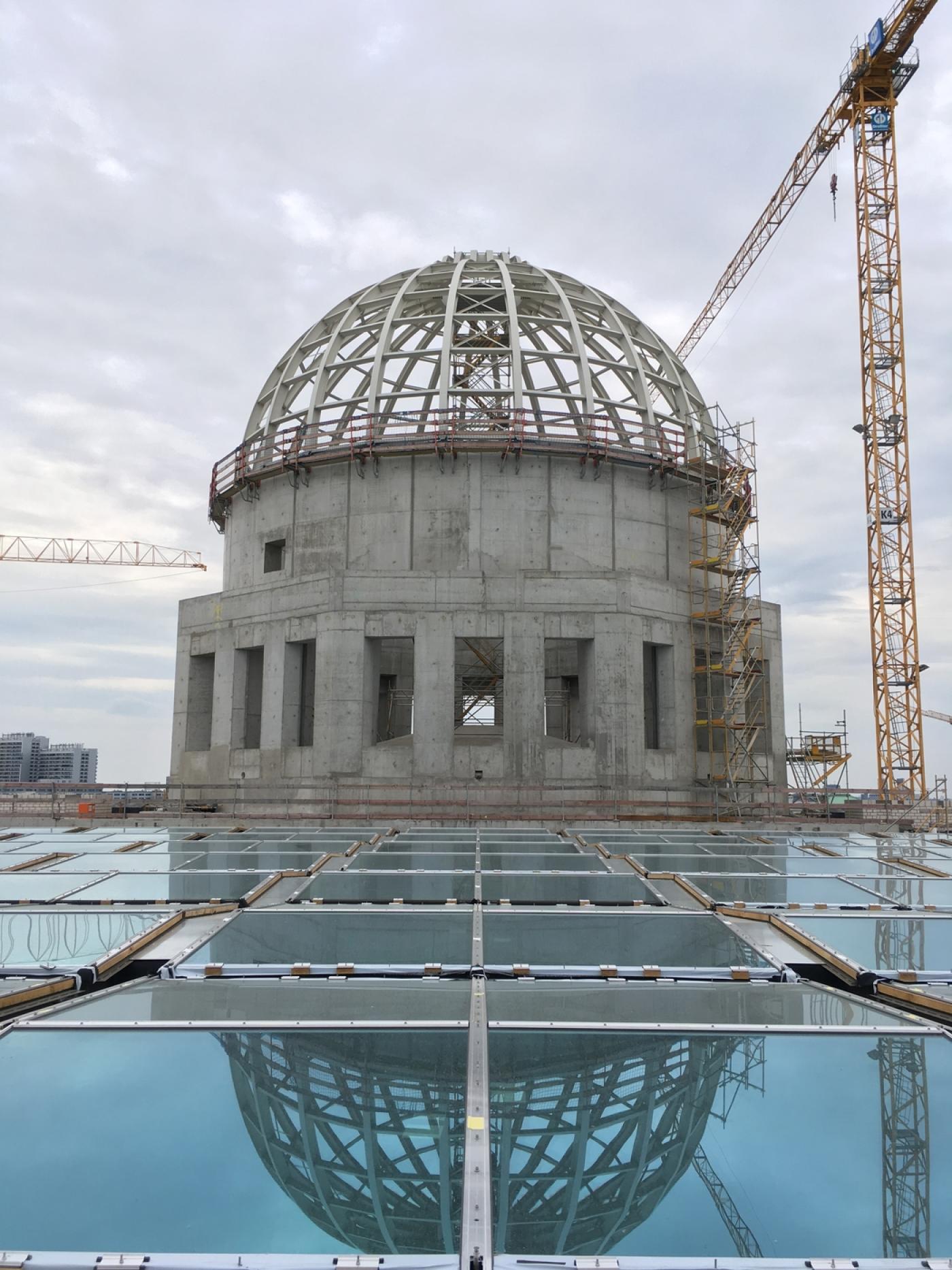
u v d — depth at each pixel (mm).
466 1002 5754
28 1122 3779
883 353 70438
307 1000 5793
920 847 16406
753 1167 3477
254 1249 2945
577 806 34469
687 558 40688
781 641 43781
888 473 69312
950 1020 5961
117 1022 5086
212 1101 4027
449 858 13680
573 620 36250
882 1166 3475
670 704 38594
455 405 46469
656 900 9711
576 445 38062
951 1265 2850
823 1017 5453
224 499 44219
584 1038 5004
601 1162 3512
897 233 71250
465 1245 2926
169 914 8539
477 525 37562
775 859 13688
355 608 36438
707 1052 4754
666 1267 2822
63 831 20562
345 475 38875
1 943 7391
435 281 44969
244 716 40438
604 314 44562
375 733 37781
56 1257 2842
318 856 13477
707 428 44875
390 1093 4160
